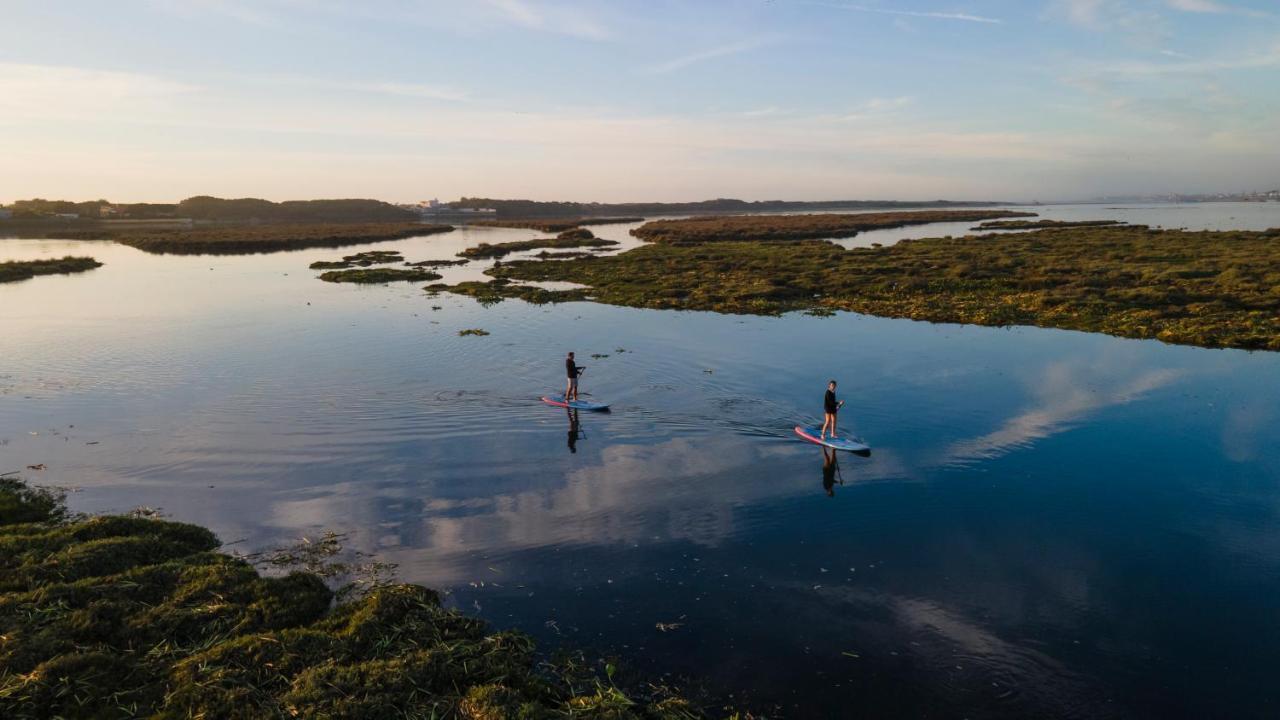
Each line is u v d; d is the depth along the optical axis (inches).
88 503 770.8
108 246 4980.3
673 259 3161.9
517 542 678.5
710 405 1111.0
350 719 400.8
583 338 1627.7
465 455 912.9
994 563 633.6
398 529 707.4
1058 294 1971.0
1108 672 486.3
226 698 414.6
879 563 634.8
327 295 2411.4
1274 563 628.1
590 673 479.5
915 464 867.4
